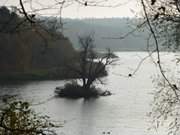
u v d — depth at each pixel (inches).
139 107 1764.3
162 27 356.2
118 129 1355.8
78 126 1391.5
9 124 369.7
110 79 2920.8
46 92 2039.9
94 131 1328.7
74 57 2223.2
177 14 246.4
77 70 2250.2
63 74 2340.1
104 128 1375.5
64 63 2212.1
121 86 2549.2
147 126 1339.8
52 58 2231.8
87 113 1694.1
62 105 1861.5
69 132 1280.8
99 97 2203.5
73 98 2130.9
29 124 388.2
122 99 2058.3
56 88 2130.9
